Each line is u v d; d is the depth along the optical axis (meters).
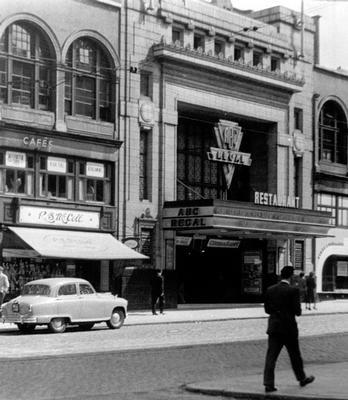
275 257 46.72
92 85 38.44
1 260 33.69
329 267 51.06
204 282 45.88
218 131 43.28
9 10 34.78
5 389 13.02
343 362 16.98
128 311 38.00
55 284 25.50
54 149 36.03
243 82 44.88
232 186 48.03
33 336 24.12
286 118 47.97
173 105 41.47
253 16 49.84
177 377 14.95
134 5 39.97
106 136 38.44
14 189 34.62
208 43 43.12
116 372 15.48
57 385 13.59
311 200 49.69
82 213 36.97
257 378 14.20
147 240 40.09
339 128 52.97
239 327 28.73
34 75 35.88
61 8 36.81
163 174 40.81
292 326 12.72
